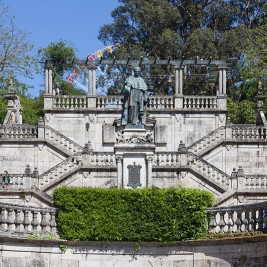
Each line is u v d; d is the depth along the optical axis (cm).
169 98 4931
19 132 4691
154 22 7181
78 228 2947
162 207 2972
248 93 6781
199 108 4916
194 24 7338
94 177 4216
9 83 5247
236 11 7238
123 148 3447
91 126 4894
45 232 2925
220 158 4678
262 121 4925
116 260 2973
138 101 3506
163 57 7094
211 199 2978
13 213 2859
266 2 7400
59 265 2928
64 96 4922
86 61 4969
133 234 2964
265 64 5950
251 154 4684
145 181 3441
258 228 2820
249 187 4150
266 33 6481
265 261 2750
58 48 7594
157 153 4212
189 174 4200
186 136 4900
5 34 5453
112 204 2978
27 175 4081
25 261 2861
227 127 4697
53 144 4666
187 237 2955
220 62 4994
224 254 2894
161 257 2978
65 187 2992
